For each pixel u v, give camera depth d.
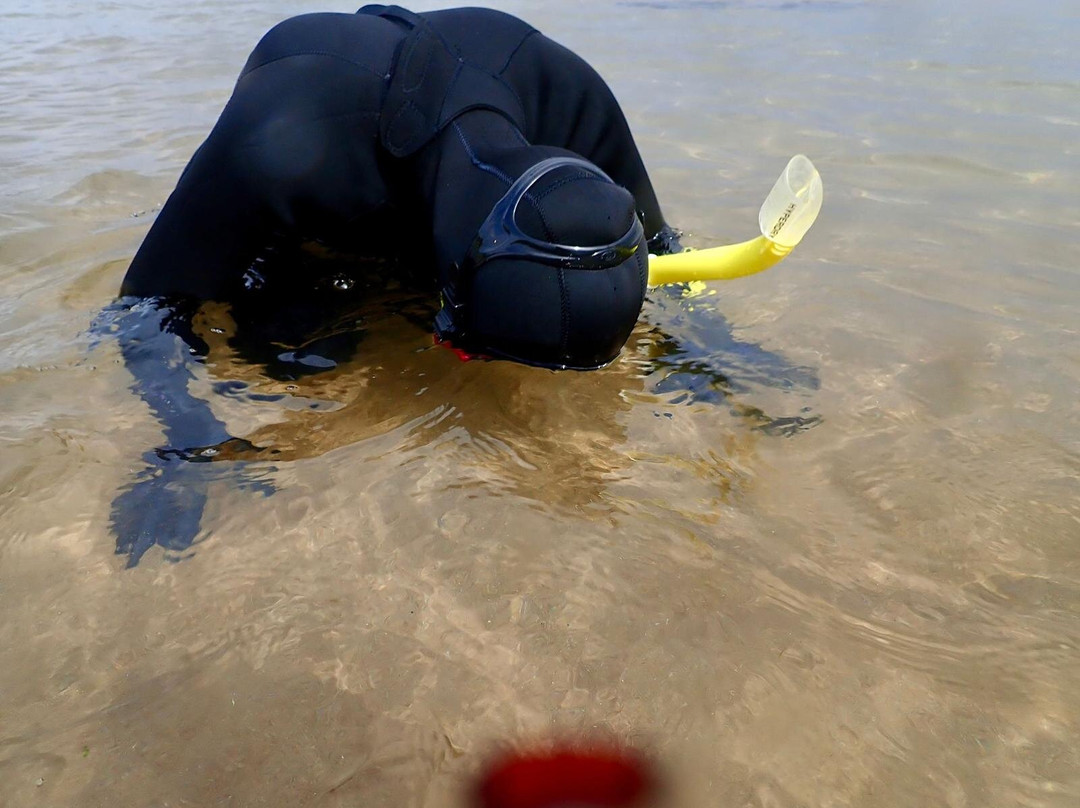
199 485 2.05
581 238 1.82
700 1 8.46
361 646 1.63
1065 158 4.24
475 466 2.11
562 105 2.38
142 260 2.42
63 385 2.42
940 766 1.42
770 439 2.23
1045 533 1.92
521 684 1.56
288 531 1.91
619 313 1.89
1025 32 6.82
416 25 2.29
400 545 1.87
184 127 4.74
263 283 2.55
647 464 2.12
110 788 1.39
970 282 3.06
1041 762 1.43
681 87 5.54
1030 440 2.22
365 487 2.04
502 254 1.85
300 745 1.46
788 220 1.93
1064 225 3.52
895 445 2.21
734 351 2.61
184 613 1.71
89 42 6.81
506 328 1.89
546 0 8.52
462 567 1.81
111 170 4.11
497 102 2.17
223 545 1.88
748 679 1.57
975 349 2.63
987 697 1.54
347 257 2.73
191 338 2.43
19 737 1.48
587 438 2.22
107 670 1.60
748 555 1.85
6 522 1.94
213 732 1.48
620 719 1.50
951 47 6.43
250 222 2.25
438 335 2.02
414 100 2.18
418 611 1.71
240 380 2.41
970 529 1.93
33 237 3.42
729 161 4.31
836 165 4.23
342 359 2.50
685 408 2.34
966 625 1.69
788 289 3.01
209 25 7.42
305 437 2.22
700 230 3.49
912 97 5.27
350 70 2.22
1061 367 2.53
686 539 1.89
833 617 1.71
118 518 1.95
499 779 1.40
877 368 2.54
